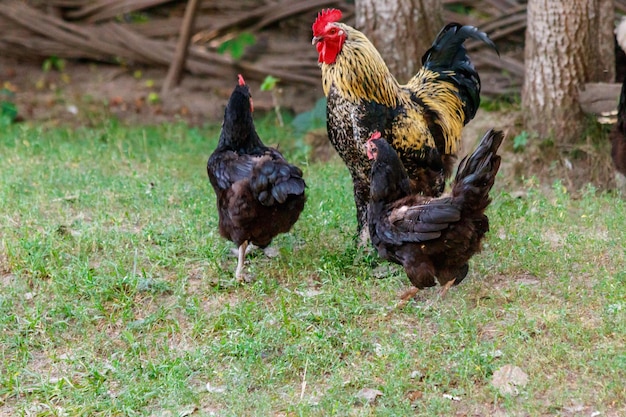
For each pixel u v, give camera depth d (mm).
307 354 5441
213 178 6531
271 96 12508
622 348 5199
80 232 7309
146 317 5996
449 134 6898
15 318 5992
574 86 8953
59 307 6086
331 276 6398
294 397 5039
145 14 13578
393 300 6094
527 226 7230
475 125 9430
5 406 5133
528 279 6344
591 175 8805
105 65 13797
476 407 4832
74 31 13492
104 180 8742
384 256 5895
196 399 5051
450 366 5211
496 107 10016
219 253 6875
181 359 5457
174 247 6973
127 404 5035
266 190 5945
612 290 5895
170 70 12914
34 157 9758
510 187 8648
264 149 6832
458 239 5488
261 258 6926
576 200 8242
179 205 8031
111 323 5984
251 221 6285
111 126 11312
